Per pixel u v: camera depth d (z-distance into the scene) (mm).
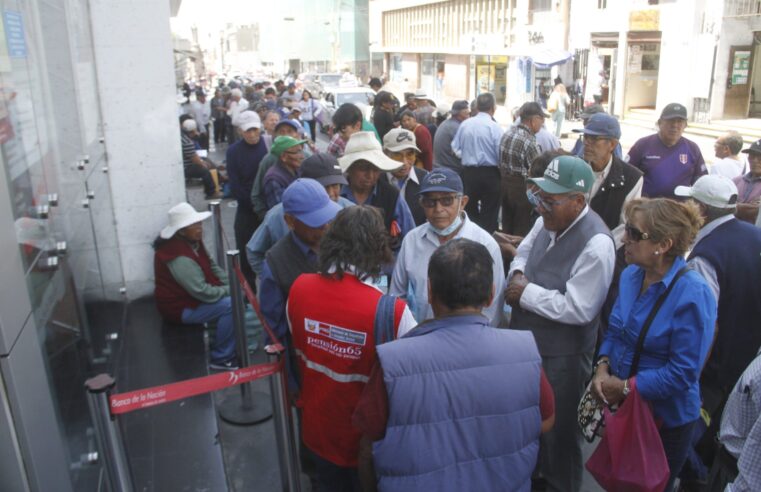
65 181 3797
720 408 3428
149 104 6141
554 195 3162
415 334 2150
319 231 2998
